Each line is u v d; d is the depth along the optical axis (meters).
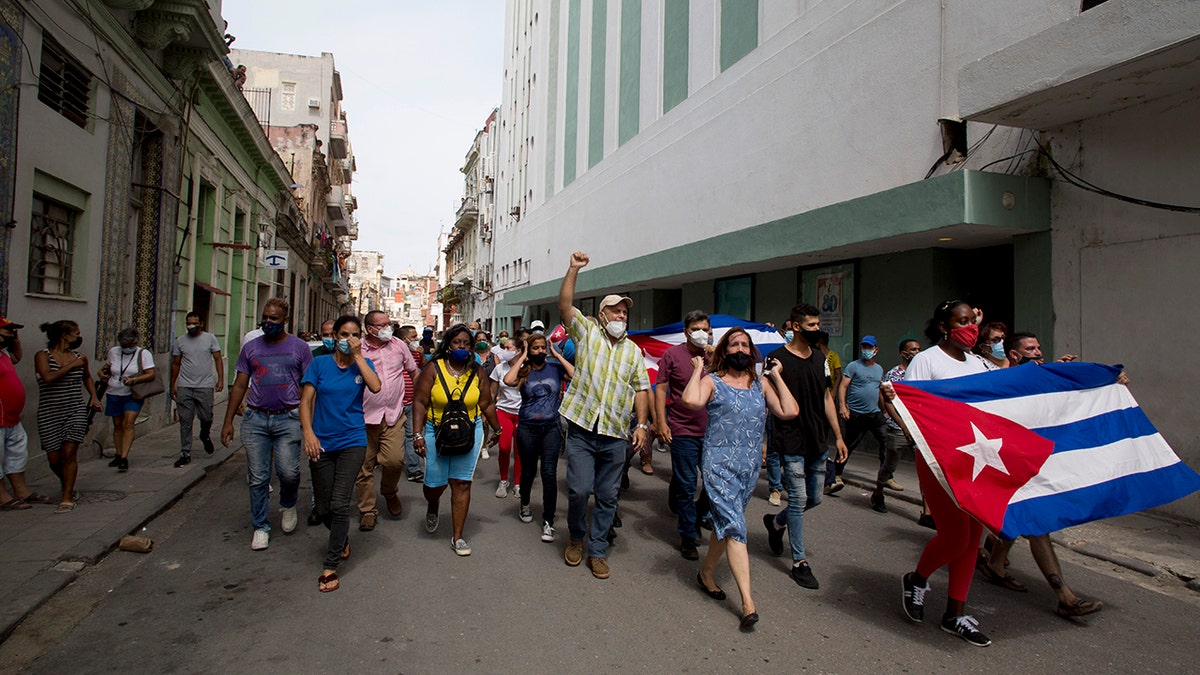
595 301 24.11
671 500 6.38
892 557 5.39
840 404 6.96
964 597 3.93
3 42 6.79
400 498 7.25
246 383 5.51
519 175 33.47
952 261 9.64
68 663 3.44
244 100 15.55
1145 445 4.40
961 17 8.49
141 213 10.93
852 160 10.38
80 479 7.46
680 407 5.35
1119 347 6.88
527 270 30.97
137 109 10.22
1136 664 3.62
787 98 12.04
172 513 6.46
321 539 5.64
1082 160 7.24
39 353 6.14
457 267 60.56
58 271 8.26
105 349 9.23
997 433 4.02
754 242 11.85
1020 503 3.91
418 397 5.42
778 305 13.11
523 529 6.07
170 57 11.16
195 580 4.66
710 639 3.84
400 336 9.74
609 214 20.61
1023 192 7.62
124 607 4.18
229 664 3.45
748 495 4.27
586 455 4.95
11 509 6.06
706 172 14.90
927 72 9.00
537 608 4.25
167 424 11.94
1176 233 6.39
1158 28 5.42
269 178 21.42
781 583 4.77
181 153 11.88
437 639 3.78
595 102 22.30
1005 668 3.55
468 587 4.59
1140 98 6.52
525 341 6.12
